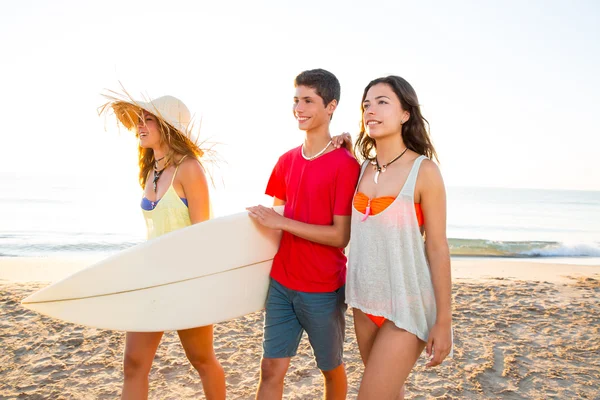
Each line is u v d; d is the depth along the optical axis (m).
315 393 3.04
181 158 2.10
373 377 1.76
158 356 3.57
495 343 4.05
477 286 6.41
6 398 2.86
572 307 5.34
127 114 2.21
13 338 3.87
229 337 4.10
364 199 1.91
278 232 2.34
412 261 1.79
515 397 3.03
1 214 18.14
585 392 3.12
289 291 2.12
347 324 4.59
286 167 2.32
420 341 1.84
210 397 2.26
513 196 60.62
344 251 2.44
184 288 2.03
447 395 3.03
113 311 1.92
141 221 16.86
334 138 2.11
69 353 3.59
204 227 2.04
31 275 7.05
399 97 1.87
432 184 1.76
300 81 2.07
